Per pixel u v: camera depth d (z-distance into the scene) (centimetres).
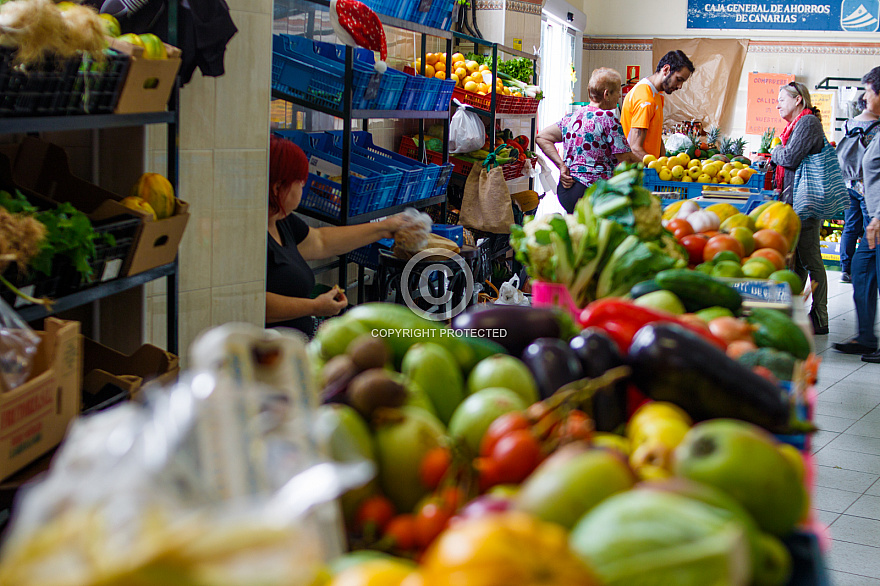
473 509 73
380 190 398
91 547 46
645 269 191
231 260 314
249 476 59
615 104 564
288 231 341
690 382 108
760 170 706
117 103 218
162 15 257
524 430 89
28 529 49
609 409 108
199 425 59
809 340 157
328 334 117
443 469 85
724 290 171
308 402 78
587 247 191
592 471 74
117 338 289
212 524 48
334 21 355
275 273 324
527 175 650
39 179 240
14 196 213
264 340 77
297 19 437
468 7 641
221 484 57
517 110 631
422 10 471
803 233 596
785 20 1140
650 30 1186
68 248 193
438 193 484
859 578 268
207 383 63
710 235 253
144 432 57
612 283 192
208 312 312
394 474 88
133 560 45
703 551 60
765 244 258
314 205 385
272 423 63
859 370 527
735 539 62
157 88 235
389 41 557
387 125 558
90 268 204
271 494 57
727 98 1173
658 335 112
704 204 437
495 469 85
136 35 230
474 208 539
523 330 131
